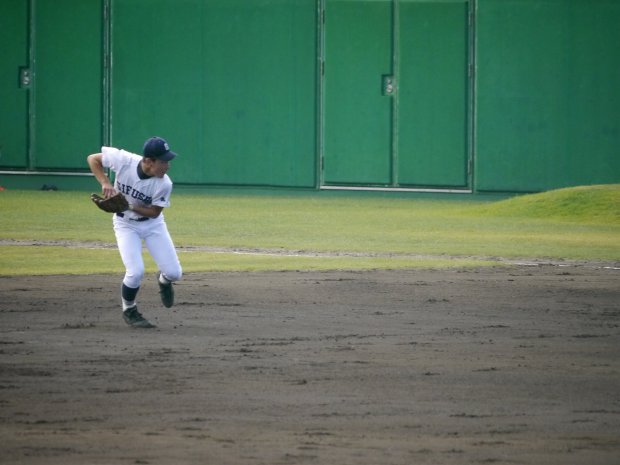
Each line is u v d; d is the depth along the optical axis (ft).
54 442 80.23
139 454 76.84
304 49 404.77
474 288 172.04
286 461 75.20
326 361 113.91
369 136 405.18
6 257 207.10
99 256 209.56
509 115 396.37
